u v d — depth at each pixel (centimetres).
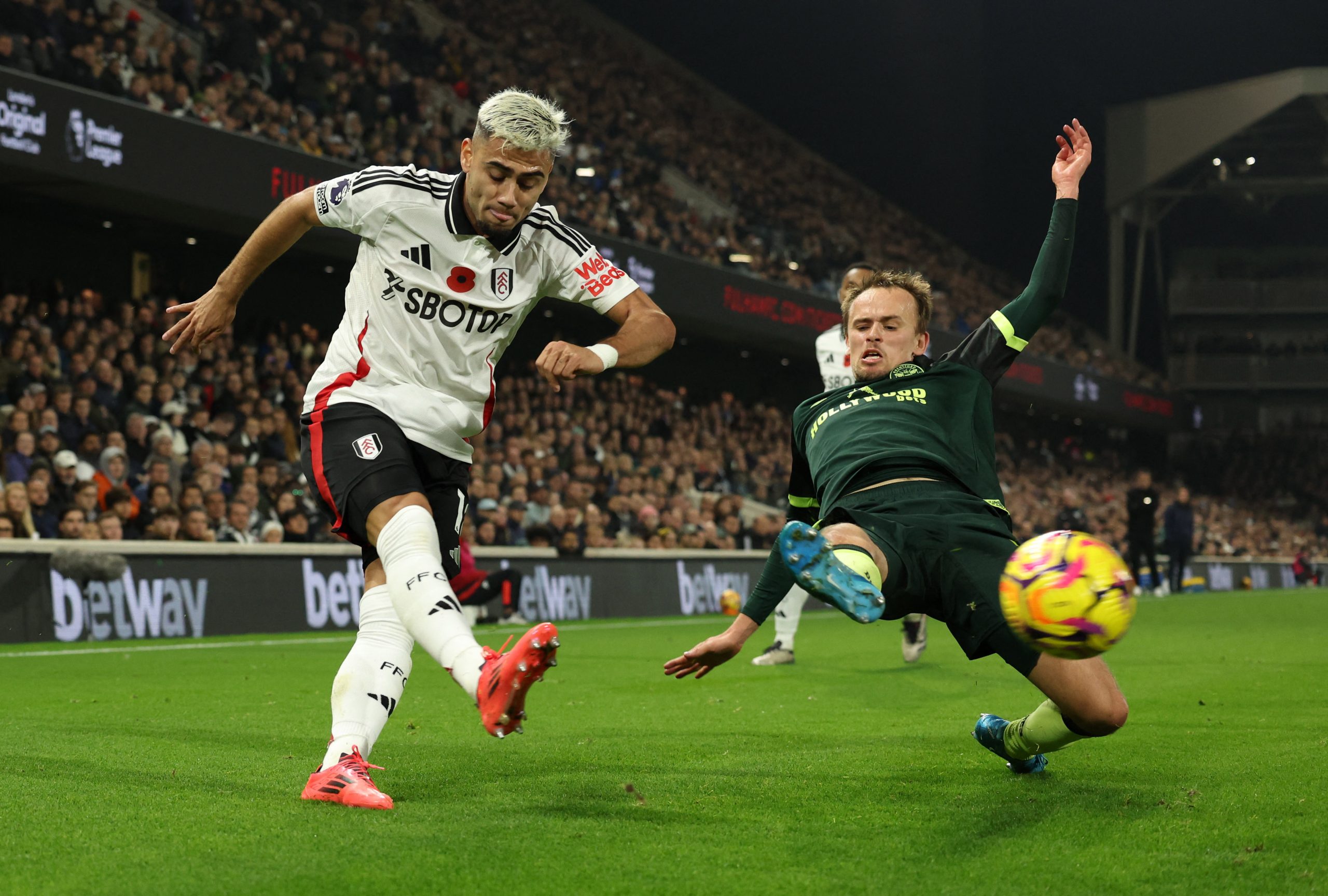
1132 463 6638
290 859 383
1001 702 873
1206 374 6931
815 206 5184
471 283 493
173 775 545
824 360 1109
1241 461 6850
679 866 381
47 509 1769
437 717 778
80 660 1296
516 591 1856
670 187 4281
